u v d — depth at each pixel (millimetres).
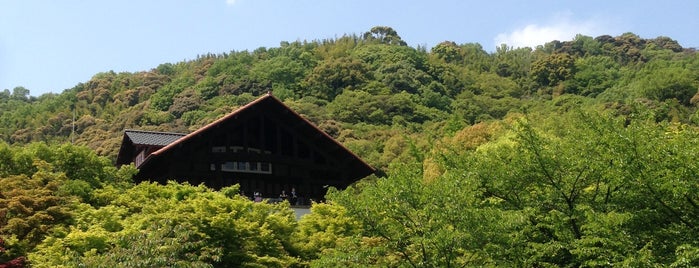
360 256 18219
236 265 22578
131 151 44375
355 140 73375
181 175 36906
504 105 104188
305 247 25047
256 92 103250
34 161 29953
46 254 21391
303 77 109062
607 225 17297
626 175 17672
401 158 61562
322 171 42156
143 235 18594
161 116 92062
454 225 17500
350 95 97375
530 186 20688
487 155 21844
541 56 145875
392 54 122875
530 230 19578
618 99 86250
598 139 18812
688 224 17875
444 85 116062
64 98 106125
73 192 27344
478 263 17969
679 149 17359
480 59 144500
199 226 22484
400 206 17875
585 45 150375
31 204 23984
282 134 41062
